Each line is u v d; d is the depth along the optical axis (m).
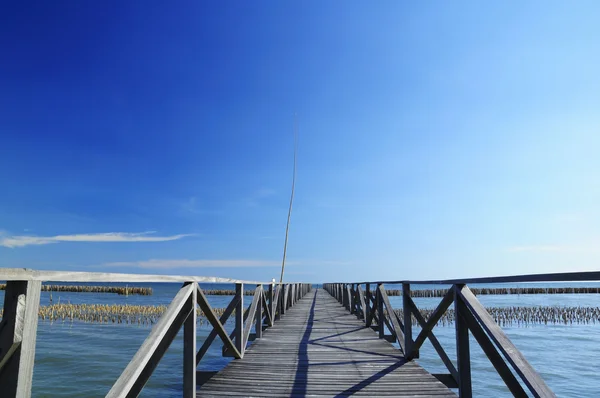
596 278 1.70
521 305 41.25
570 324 24.17
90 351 14.27
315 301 18.58
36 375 10.88
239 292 5.57
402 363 5.15
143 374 2.69
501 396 9.31
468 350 3.33
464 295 3.17
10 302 1.46
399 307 37.81
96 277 1.97
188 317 3.29
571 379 11.24
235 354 5.26
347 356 5.58
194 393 3.27
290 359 5.38
